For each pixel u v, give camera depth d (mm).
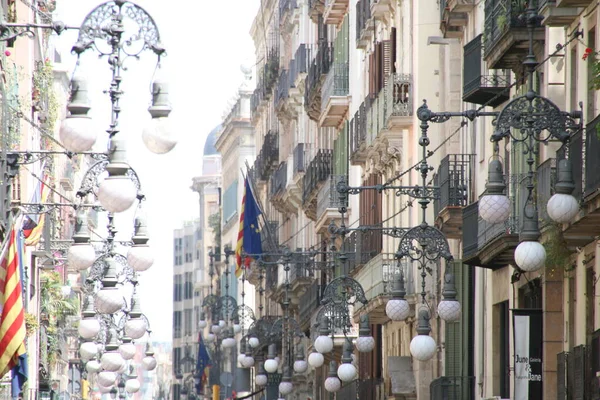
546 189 60500
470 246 72812
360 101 124562
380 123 103438
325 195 135375
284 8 179500
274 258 171625
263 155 199875
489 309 78125
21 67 90812
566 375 60531
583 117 59562
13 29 48125
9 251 66375
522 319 64250
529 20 49469
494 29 68875
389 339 107875
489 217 48062
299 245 170750
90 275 79938
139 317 76938
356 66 128375
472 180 81125
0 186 65938
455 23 84688
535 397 64250
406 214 99250
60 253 133500
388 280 96375
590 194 50906
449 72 88500
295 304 161750
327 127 147750
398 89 96938
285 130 185125
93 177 64000
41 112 113125
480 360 81062
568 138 48250
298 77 163625
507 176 70312
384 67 107688
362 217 117312
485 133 78438
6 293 66062
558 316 65250
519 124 48250
